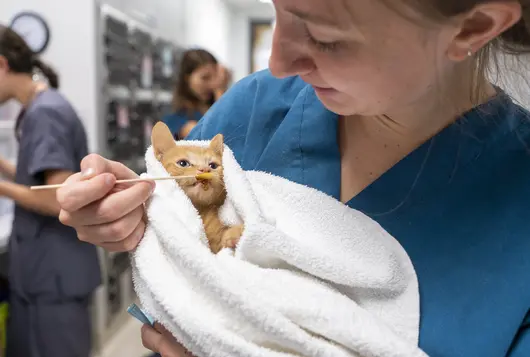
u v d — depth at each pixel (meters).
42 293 1.51
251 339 0.49
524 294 0.52
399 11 0.40
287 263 0.54
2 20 1.86
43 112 1.40
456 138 0.59
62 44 1.85
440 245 0.57
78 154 1.49
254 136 0.72
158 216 0.52
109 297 2.11
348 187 0.63
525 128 0.59
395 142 0.60
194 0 3.38
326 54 0.45
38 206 1.41
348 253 0.55
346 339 0.48
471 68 0.53
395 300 0.55
